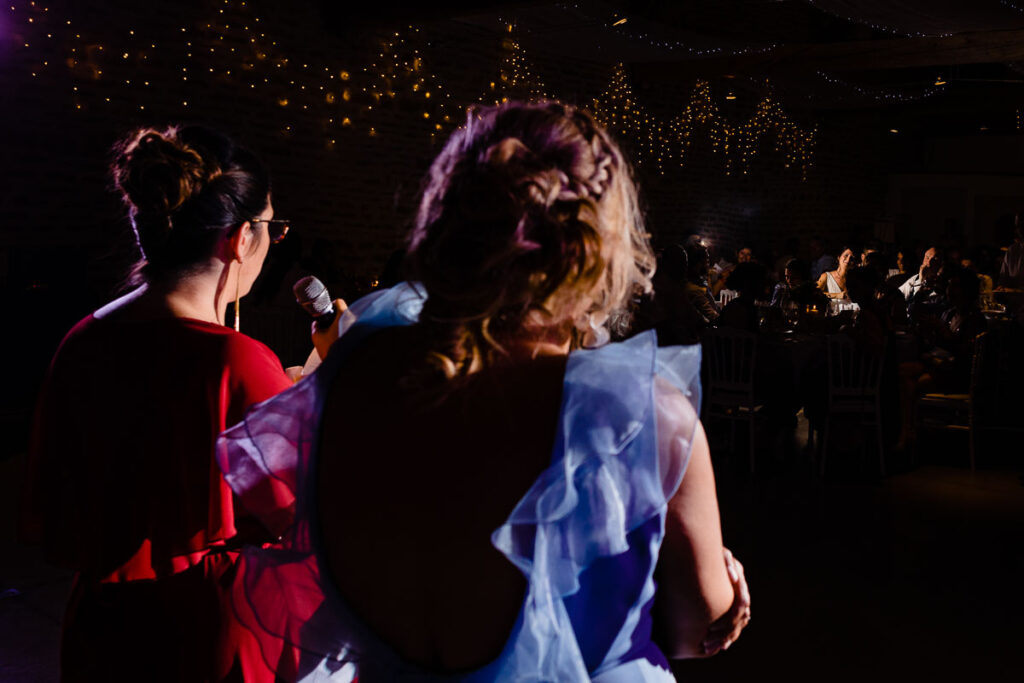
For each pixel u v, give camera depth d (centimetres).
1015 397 573
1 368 602
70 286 639
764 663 316
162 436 126
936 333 629
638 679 83
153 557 127
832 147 1429
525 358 79
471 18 893
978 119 1497
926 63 948
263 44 770
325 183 832
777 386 604
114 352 127
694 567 83
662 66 1084
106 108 674
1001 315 827
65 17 645
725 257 1272
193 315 132
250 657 131
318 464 86
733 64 1037
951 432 689
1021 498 518
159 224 128
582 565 78
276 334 604
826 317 658
